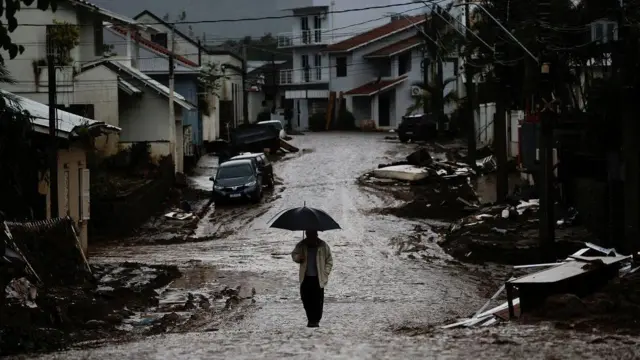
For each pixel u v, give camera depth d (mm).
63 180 28484
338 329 17047
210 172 58969
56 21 44719
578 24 32156
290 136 84750
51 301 18031
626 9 26734
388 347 12594
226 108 89250
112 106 48969
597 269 17719
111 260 30688
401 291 24094
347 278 26422
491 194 43562
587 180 32188
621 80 24734
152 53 67562
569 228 31328
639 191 24641
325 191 48500
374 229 36781
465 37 44000
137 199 38969
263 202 45781
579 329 14570
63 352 14102
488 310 18828
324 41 107625
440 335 14320
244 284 25906
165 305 22203
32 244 21328
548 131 26984
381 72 99875
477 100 59188
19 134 18781
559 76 32656
